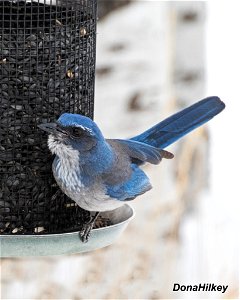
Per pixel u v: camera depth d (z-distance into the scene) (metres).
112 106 15.77
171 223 15.75
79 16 12.48
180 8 15.91
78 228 12.59
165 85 15.79
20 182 12.31
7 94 12.20
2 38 12.14
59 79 12.36
